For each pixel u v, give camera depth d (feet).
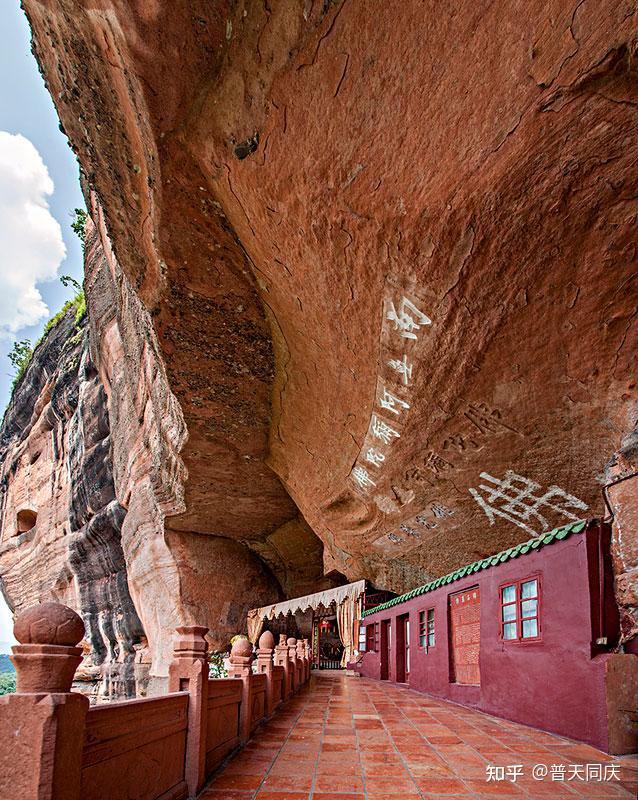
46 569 111.55
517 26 12.64
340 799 10.27
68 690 6.46
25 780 5.72
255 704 17.87
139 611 70.90
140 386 56.80
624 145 13.25
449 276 17.65
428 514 29.43
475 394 20.90
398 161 16.46
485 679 21.17
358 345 23.20
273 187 19.90
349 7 14.83
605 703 14.12
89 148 23.67
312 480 37.42
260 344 31.37
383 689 31.53
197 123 19.99
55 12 18.71
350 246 19.48
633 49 11.69
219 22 17.21
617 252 15.10
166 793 9.65
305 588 66.80
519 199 15.07
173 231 24.76
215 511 55.01
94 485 84.84
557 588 16.83
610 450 19.21
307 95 17.01
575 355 17.76
